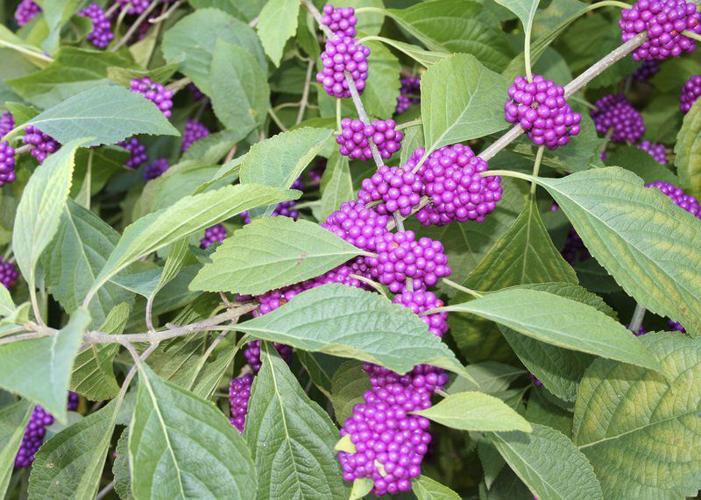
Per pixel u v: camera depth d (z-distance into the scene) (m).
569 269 0.45
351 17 0.46
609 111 0.65
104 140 0.47
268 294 0.39
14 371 0.29
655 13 0.42
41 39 0.67
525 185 0.56
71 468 0.42
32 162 0.60
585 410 0.42
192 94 0.73
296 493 0.39
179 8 0.73
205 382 0.41
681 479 0.39
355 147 0.44
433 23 0.54
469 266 0.54
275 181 0.41
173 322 0.44
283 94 0.69
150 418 0.35
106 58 0.63
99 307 0.52
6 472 0.37
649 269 0.39
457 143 0.44
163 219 0.34
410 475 0.34
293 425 0.40
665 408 0.40
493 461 0.48
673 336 0.40
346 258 0.37
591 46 0.66
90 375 0.46
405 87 0.66
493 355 0.50
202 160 0.56
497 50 0.56
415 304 0.37
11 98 0.66
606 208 0.40
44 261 0.52
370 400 0.35
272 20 0.49
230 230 0.59
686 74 0.67
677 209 0.39
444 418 0.34
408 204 0.40
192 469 0.34
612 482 0.41
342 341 0.33
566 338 0.34
